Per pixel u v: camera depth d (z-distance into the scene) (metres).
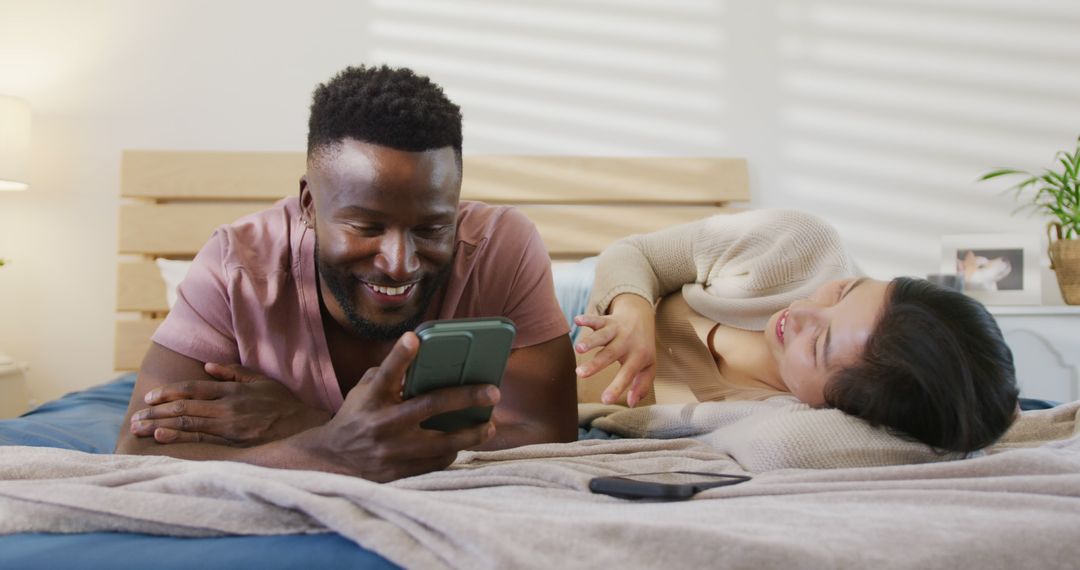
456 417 0.76
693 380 1.32
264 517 0.60
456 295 1.01
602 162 2.35
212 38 2.31
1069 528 0.59
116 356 2.16
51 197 2.26
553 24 2.39
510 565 0.49
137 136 2.29
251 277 0.97
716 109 2.42
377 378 0.72
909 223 2.44
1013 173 2.33
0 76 2.26
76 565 0.55
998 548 0.57
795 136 2.44
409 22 2.37
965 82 2.45
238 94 2.32
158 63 2.30
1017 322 2.07
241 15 2.32
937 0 2.46
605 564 0.51
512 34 2.38
